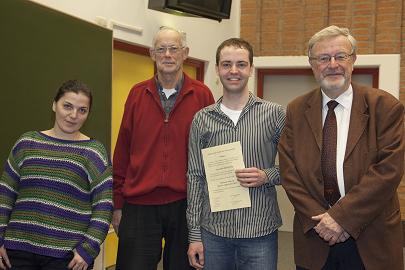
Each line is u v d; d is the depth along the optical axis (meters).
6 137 2.36
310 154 1.99
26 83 2.49
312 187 1.97
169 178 2.41
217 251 2.18
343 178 1.93
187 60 4.79
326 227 1.85
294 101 2.14
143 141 2.47
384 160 1.85
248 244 2.14
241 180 2.13
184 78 2.55
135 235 2.44
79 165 2.00
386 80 5.02
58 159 1.98
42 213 1.96
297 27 5.31
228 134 2.19
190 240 2.22
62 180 1.97
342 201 1.86
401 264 1.95
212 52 5.10
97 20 3.49
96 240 1.98
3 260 1.98
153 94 2.49
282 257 4.50
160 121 2.47
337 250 2.00
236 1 5.51
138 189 2.43
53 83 2.70
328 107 2.03
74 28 2.87
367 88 2.01
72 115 2.00
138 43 4.03
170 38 2.46
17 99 2.43
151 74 4.39
